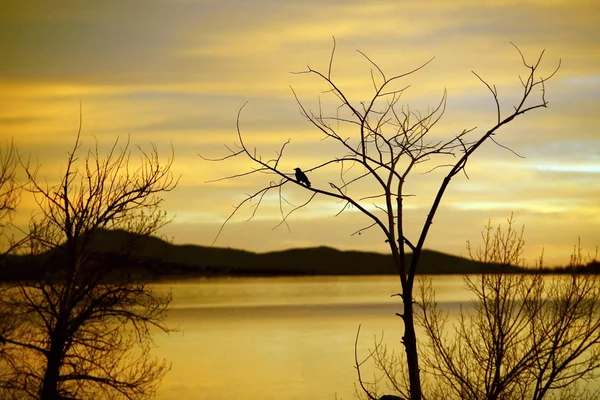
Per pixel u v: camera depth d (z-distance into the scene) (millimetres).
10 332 23516
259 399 58438
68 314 23469
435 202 13445
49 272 24047
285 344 104500
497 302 16812
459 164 13383
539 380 15898
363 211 13547
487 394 16156
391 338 108188
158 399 57406
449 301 176625
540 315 16531
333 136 13305
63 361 24031
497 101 13344
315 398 58562
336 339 109812
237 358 87875
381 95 13375
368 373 71688
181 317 163375
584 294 16250
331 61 13164
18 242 23750
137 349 51781
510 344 16469
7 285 23516
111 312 24156
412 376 13344
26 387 23547
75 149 24891
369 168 13492
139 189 24969
